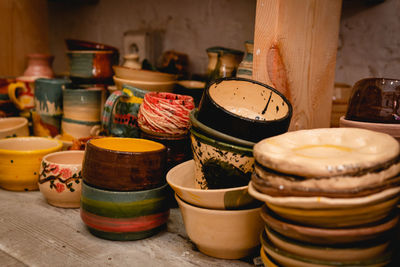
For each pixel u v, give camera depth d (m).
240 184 0.87
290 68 1.03
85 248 0.90
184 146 1.11
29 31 2.02
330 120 1.21
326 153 0.69
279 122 0.84
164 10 1.96
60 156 1.19
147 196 0.93
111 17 2.17
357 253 0.65
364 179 0.60
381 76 1.38
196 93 1.41
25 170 1.21
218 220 0.83
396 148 0.63
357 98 0.92
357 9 1.41
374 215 0.64
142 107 1.09
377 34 1.38
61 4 2.39
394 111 0.87
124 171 0.91
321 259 0.66
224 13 1.75
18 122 1.54
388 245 0.68
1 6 1.89
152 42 1.95
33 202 1.16
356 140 0.72
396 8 1.32
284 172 0.63
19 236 0.95
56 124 1.52
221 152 0.84
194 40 1.87
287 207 0.65
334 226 0.64
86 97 1.39
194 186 1.00
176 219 1.08
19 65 1.99
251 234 0.85
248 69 1.21
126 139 1.06
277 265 0.71
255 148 0.69
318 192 0.60
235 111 0.99
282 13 0.97
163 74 1.32
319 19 1.09
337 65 1.50
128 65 1.52
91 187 0.94
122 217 0.92
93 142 1.00
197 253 0.90
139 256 0.87
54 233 0.97
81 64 1.52
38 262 0.84
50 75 1.79
